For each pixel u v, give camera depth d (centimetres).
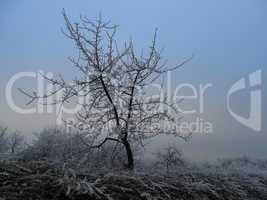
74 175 598
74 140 855
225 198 745
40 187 570
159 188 674
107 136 835
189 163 1009
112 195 591
